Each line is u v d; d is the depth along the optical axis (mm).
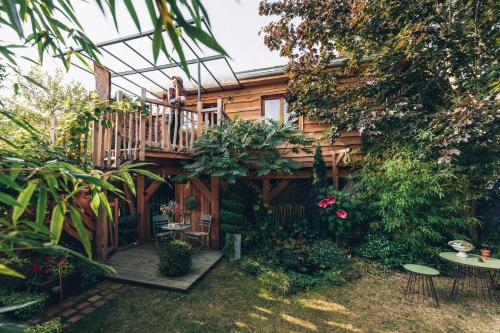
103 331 2793
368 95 6008
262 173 5688
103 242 4355
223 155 5238
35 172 986
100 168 4117
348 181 6512
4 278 3082
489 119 3824
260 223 6301
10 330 665
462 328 2957
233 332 2832
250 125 5867
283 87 7672
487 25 4586
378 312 3283
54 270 3252
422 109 5578
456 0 4855
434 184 4621
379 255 4926
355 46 6039
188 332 2818
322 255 4852
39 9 1291
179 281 3975
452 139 4125
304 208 7316
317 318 3133
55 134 4230
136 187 6477
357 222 5711
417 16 5090
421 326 2986
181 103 5988
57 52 1470
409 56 5016
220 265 4961
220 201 6027
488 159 4699
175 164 5676
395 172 4914
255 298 3625
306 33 6098
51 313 3104
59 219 999
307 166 7074
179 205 6379
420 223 4695
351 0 5574
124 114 4383
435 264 4734
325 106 6352
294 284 3979
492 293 3818
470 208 5086
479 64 5016
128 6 894
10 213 2795
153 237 6812
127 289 3824
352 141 6984
